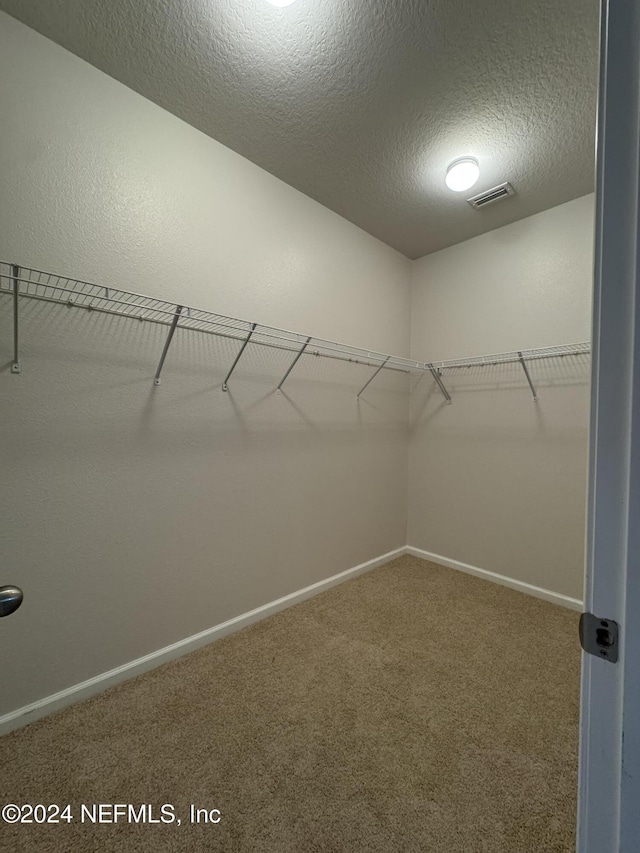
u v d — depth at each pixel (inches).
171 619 65.6
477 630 75.5
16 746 47.8
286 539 83.7
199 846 37.4
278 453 81.4
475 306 102.3
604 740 16.5
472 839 38.1
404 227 97.7
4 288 48.7
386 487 110.0
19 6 47.6
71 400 54.4
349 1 45.9
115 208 57.7
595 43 50.4
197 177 66.8
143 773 44.6
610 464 16.2
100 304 56.6
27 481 51.1
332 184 81.0
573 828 39.1
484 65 53.8
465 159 72.1
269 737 49.9
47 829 38.7
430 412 112.4
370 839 38.1
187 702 55.7
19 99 49.4
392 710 54.8
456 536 106.4
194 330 67.1
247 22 48.2
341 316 93.9
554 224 88.4
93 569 56.9
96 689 57.0
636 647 15.4
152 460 62.7
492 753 47.9
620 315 15.9
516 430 94.7
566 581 86.4
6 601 27.5
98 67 55.3
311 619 79.2
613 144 16.0
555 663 65.7
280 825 39.3
